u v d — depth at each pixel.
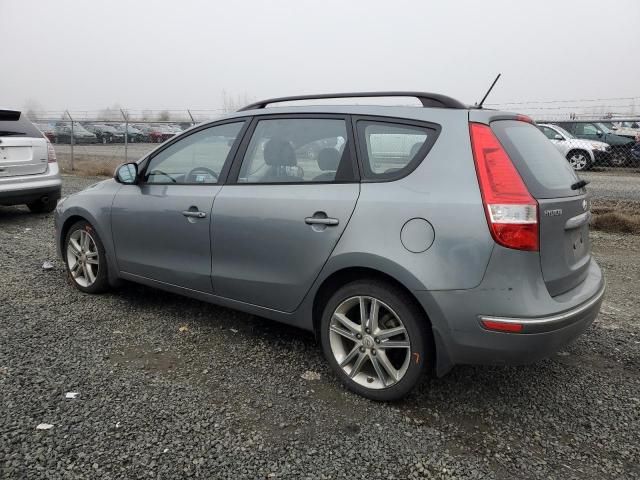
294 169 3.46
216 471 2.46
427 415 3.01
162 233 4.07
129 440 2.65
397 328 3.01
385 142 3.15
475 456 2.65
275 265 3.44
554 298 2.86
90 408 2.92
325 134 3.39
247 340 3.95
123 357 3.59
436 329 2.84
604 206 9.21
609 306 4.92
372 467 2.53
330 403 3.10
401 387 3.01
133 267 4.38
